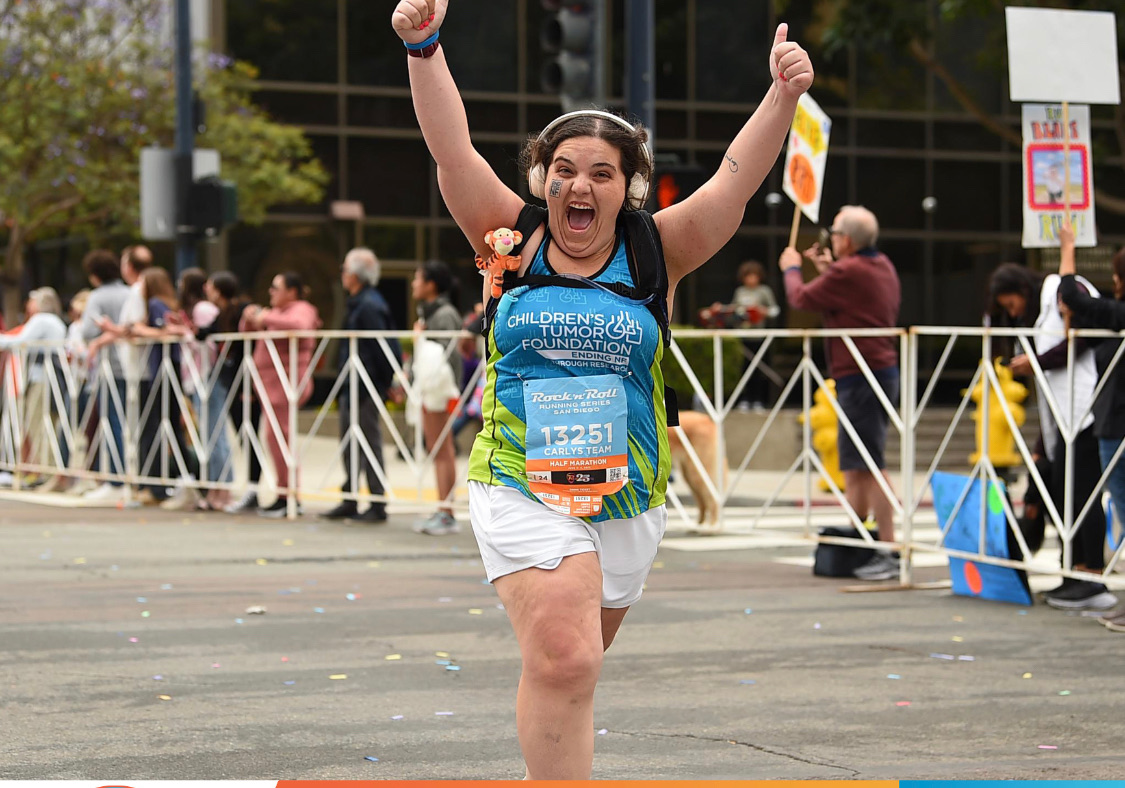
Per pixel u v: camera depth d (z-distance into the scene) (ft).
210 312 55.26
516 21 119.55
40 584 36.70
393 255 118.73
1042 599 36.19
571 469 15.46
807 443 40.93
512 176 119.65
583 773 15.21
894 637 30.83
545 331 15.67
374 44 118.32
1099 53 35.22
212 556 42.32
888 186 122.83
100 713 23.24
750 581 38.86
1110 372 32.81
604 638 16.75
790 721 23.43
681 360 48.14
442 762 20.66
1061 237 34.63
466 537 47.62
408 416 51.85
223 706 23.81
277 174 108.06
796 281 40.11
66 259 126.82
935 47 122.72
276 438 53.52
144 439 58.08
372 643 29.22
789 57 16.15
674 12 120.57
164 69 110.83
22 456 66.08
